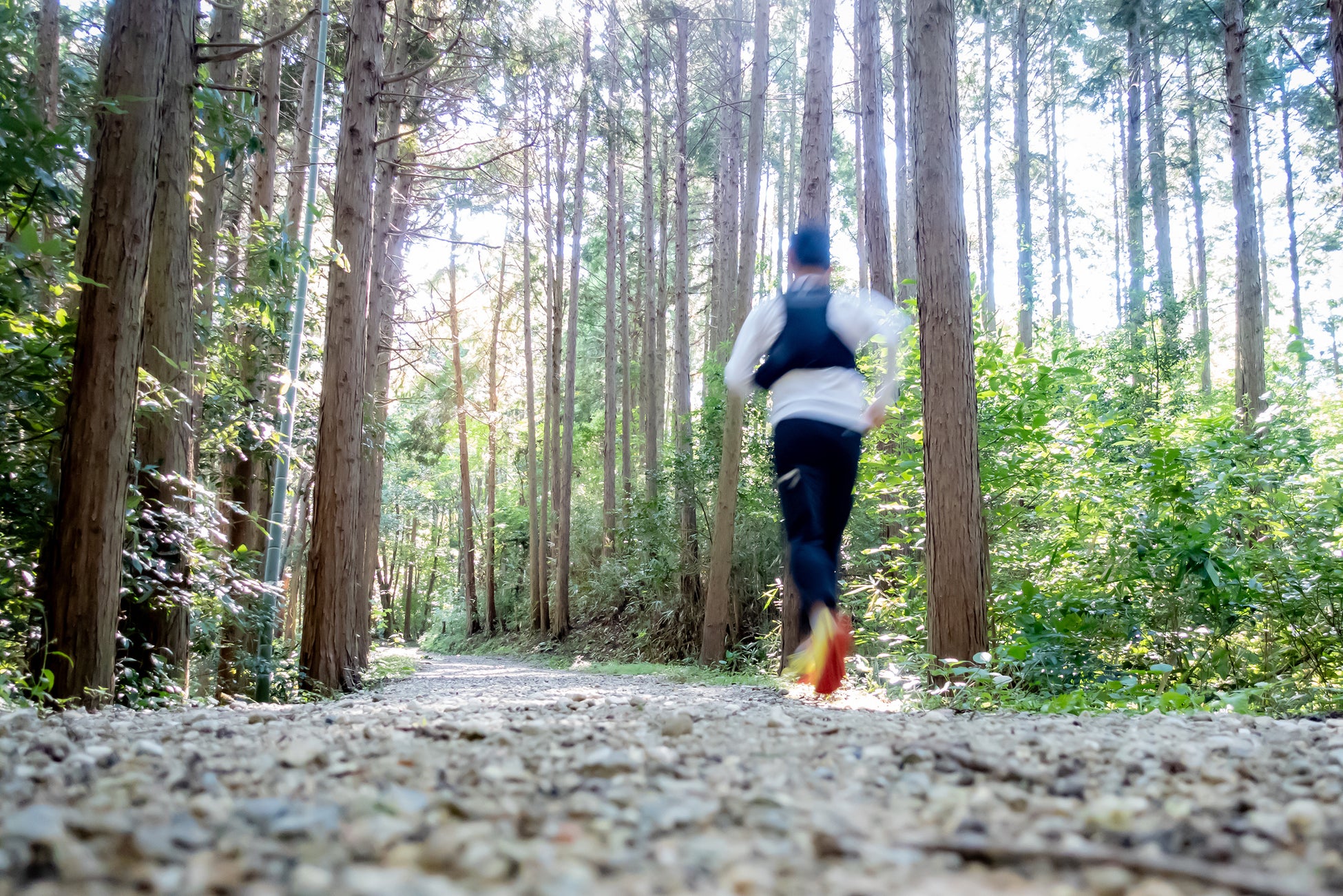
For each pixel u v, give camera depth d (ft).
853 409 11.49
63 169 16.19
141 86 16.72
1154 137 89.10
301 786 6.07
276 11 43.04
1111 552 21.31
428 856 4.04
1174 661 19.86
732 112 74.23
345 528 32.58
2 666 17.11
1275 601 19.08
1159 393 56.90
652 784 6.19
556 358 90.02
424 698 23.57
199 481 32.83
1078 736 8.89
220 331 29.01
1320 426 22.95
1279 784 6.43
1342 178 18.99
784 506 11.44
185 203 21.27
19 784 6.16
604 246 108.17
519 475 125.08
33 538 17.83
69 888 3.52
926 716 11.73
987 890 3.66
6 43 15.12
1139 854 4.27
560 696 23.63
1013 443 23.91
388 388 68.33
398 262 62.23
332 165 53.72
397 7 49.65
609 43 81.46
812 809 5.32
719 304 77.92
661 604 63.26
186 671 21.47
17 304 15.46
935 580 19.33
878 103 47.55
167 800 5.54
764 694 27.14
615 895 3.55
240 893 3.45
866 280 76.07
